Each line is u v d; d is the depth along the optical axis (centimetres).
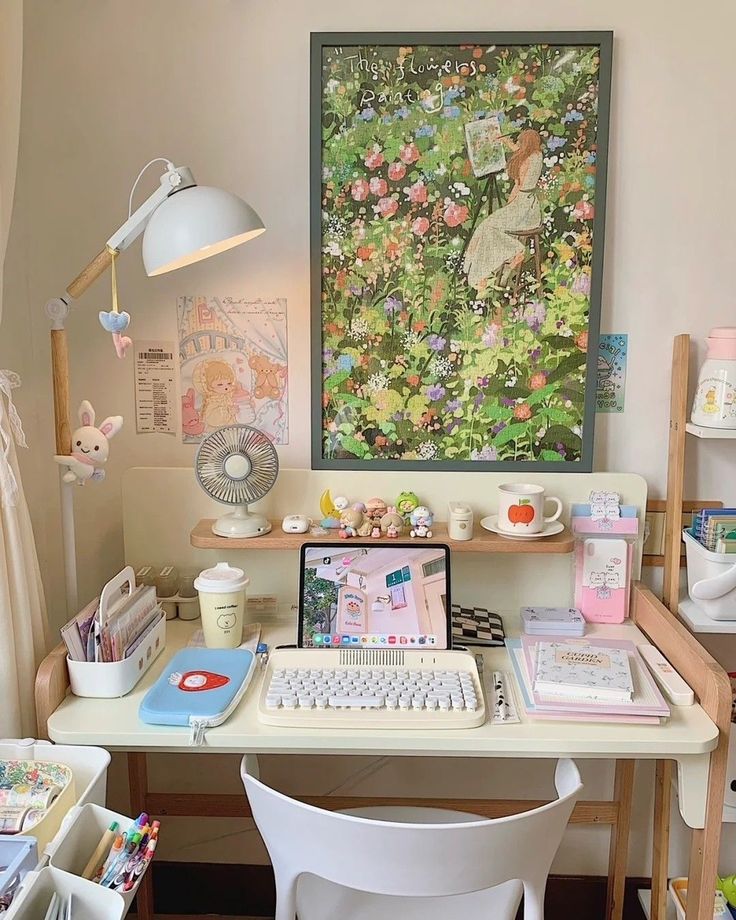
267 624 171
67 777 121
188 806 178
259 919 197
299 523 164
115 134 167
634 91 164
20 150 166
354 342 171
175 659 147
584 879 196
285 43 164
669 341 172
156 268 137
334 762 192
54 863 108
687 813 135
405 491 172
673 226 168
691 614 161
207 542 159
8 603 134
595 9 162
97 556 182
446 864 113
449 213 166
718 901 175
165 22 164
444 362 172
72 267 172
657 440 176
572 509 172
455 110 163
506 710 135
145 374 175
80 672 138
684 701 138
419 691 138
